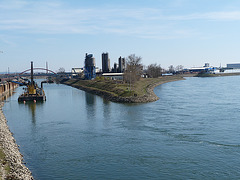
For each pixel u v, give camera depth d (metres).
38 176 41.69
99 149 52.91
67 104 118.69
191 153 49.34
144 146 53.75
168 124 70.25
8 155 44.56
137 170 43.03
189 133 61.41
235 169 42.44
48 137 62.28
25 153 51.56
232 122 70.38
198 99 115.75
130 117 81.31
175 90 160.38
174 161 46.03
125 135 61.78
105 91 157.12
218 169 42.62
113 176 41.28
